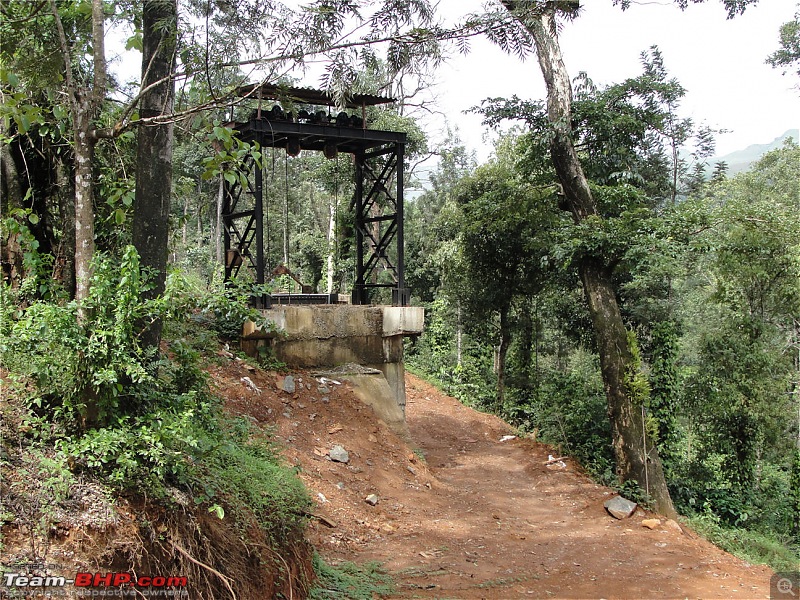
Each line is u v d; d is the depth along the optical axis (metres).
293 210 33.34
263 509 5.93
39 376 4.42
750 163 31.53
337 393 11.77
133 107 4.83
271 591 5.25
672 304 19.03
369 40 5.20
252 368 11.02
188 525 4.54
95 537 3.91
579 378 17.33
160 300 4.66
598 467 14.19
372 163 22.05
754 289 17.50
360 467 10.42
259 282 11.38
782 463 22.25
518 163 17.20
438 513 10.10
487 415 19.39
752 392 16.89
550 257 15.86
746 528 15.42
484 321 21.45
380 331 13.02
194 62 5.04
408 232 30.28
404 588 6.82
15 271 6.91
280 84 6.05
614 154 16.20
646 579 8.17
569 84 14.76
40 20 5.75
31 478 4.02
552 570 8.20
